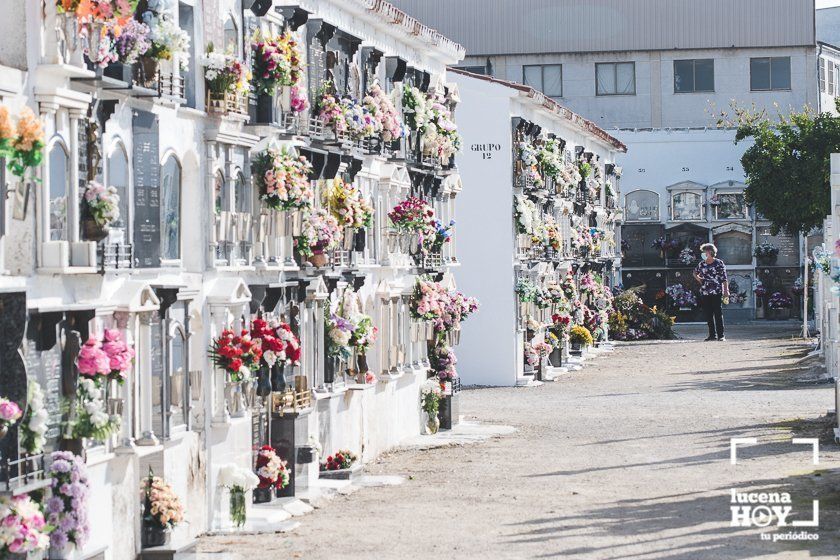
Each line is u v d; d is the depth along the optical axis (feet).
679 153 223.30
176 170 56.65
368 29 85.40
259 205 64.49
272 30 66.95
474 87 129.80
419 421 94.48
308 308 71.56
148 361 51.57
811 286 215.72
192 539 55.47
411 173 94.22
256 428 64.44
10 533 39.55
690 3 236.63
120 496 49.80
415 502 65.51
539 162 143.13
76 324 46.21
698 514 60.13
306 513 62.64
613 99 237.86
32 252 43.91
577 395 118.73
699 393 116.78
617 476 72.33
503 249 129.59
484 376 130.41
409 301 92.27
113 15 45.68
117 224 50.26
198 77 57.72
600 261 184.44
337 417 75.46
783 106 236.22
